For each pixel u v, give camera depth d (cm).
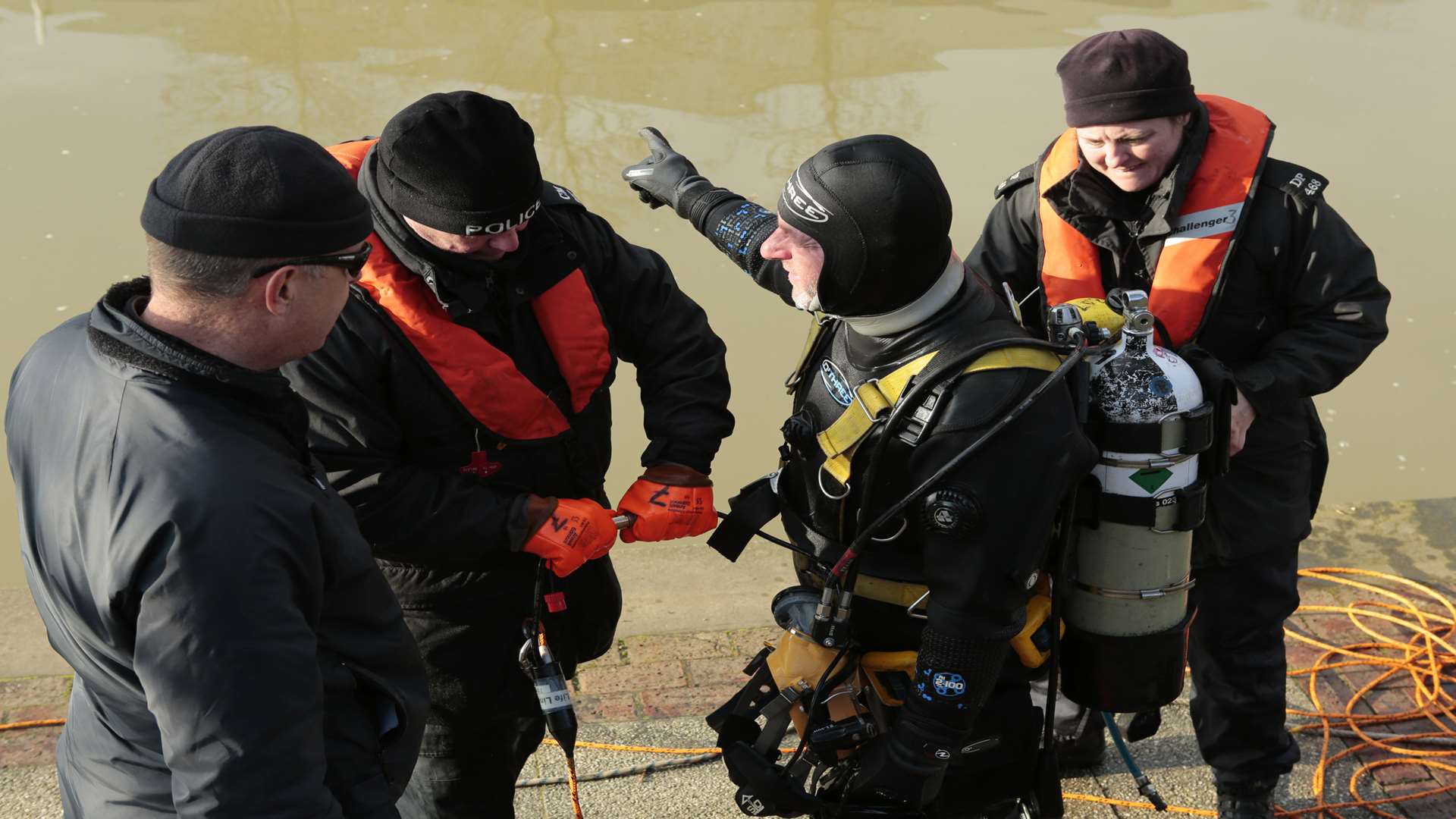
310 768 152
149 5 1051
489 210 194
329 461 207
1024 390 187
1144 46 233
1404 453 521
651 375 248
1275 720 272
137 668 148
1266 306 251
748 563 395
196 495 146
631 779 301
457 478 216
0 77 888
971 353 187
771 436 531
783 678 212
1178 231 246
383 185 200
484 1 1071
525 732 249
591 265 236
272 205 149
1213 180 243
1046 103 846
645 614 365
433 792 245
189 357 152
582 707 324
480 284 209
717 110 856
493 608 229
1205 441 202
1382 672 340
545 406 220
